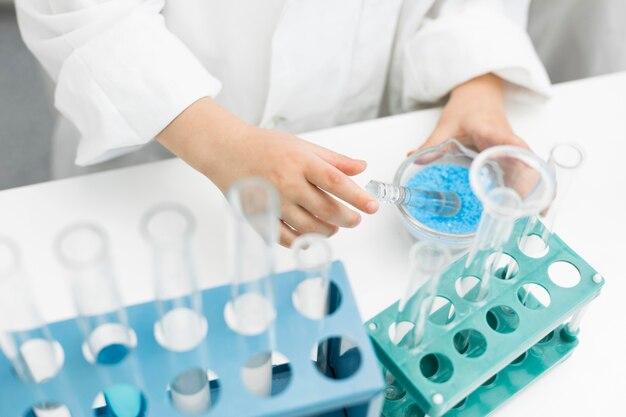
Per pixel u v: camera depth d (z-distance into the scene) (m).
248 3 0.75
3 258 0.34
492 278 0.51
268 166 0.61
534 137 0.73
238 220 0.35
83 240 0.34
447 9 0.82
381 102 0.98
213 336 0.42
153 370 0.40
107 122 0.66
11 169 1.41
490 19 0.78
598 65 1.05
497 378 0.53
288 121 0.86
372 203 0.57
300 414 0.40
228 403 0.39
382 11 0.78
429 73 0.79
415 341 0.47
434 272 0.42
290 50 0.75
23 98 1.54
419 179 0.64
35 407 0.40
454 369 0.46
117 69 0.66
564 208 0.65
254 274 0.39
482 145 0.70
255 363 0.41
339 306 0.43
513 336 0.48
